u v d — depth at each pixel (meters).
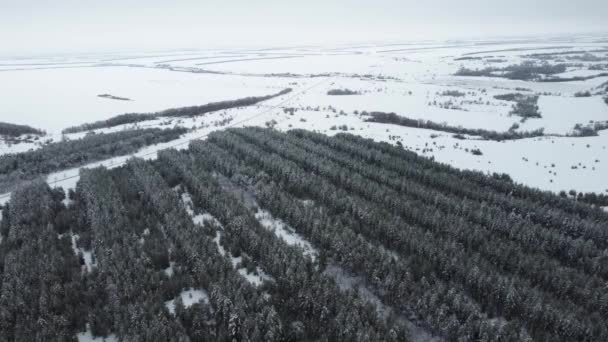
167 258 51.12
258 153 85.25
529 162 86.25
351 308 40.91
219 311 41.28
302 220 58.44
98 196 63.44
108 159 92.69
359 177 73.00
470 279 45.50
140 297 42.84
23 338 37.50
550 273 46.16
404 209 61.56
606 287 44.28
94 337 39.81
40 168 82.31
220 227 59.56
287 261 47.91
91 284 45.25
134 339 36.78
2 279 45.41
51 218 60.12
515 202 62.81
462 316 40.72
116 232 53.91
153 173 76.06
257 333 37.44
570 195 70.50
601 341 37.78
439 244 51.81
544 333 39.16
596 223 56.78
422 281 44.56
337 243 51.59
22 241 53.91
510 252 50.78
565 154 90.25
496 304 43.69
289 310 43.28
